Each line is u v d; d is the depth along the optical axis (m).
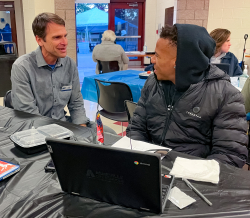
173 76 1.16
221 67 2.38
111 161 0.67
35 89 1.79
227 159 1.05
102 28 11.23
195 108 1.15
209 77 1.14
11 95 1.93
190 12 4.42
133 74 3.14
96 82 2.52
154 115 1.27
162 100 1.23
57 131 1.22
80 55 11.64
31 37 4.49
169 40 1.07
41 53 1.75
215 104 1.13
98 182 0.72
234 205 0.72
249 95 1.88
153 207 0.69
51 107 1.89
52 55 1.73
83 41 11.55
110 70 4.23
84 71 7.75
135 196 0.69
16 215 0.70
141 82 2.62
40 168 0.96
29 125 1.43
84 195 0.77
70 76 1.94
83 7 10.86
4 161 0.98
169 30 1.08
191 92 1.15
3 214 0.71
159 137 1.26
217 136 1.12
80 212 0.71
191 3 4.38
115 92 2.29
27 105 1.74
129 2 8.17
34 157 1.05
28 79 1.75
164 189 0.79
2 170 0.91
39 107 1.85
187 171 0.88
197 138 1.20
